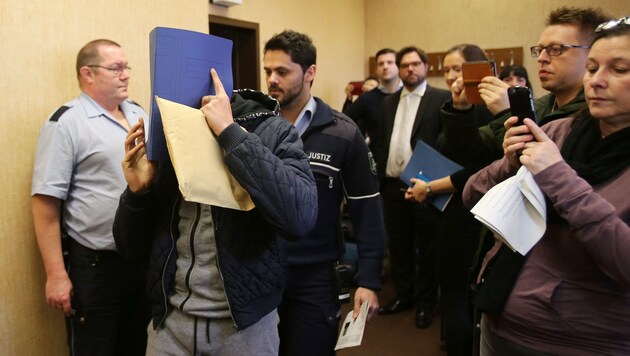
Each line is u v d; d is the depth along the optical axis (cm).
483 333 127
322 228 165
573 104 132
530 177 102
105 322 187
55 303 178
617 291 99
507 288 113
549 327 106
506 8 445
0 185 176
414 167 239
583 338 103
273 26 402
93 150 178
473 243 208
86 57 180
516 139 106
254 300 117
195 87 110
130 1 215
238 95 123
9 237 180
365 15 525
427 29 490
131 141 120
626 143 100
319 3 454
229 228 114
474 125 183
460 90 180
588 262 102
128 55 217
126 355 206
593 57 102
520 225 102
